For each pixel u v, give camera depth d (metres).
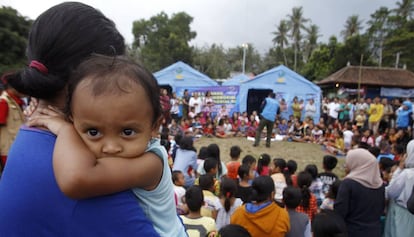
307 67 41.38
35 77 0.89
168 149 5.88
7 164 0.88
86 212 0.78
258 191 2.81
